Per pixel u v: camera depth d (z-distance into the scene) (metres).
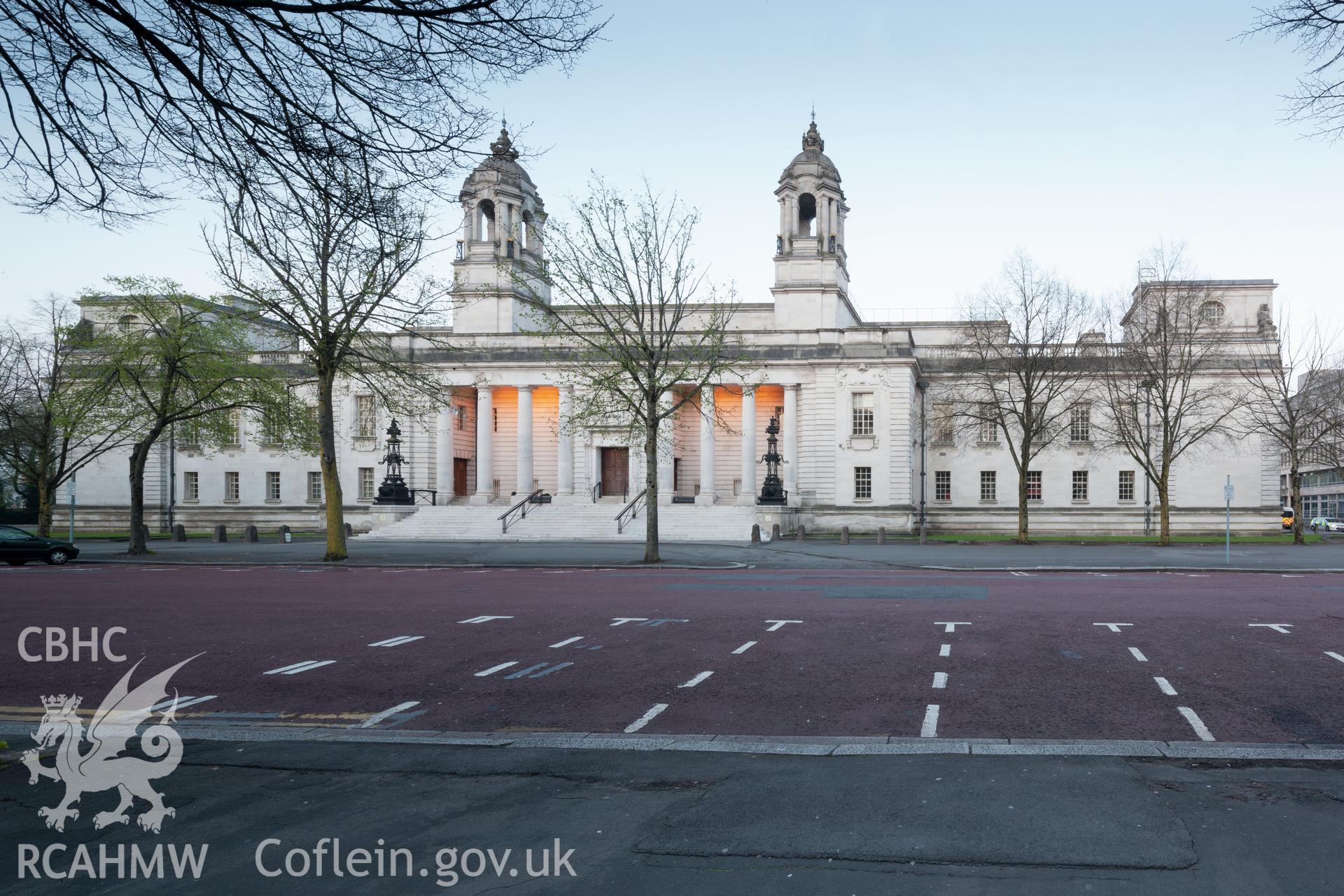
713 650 12.71
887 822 5.66
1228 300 58.06
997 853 5.14
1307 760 7.08
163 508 59.66
